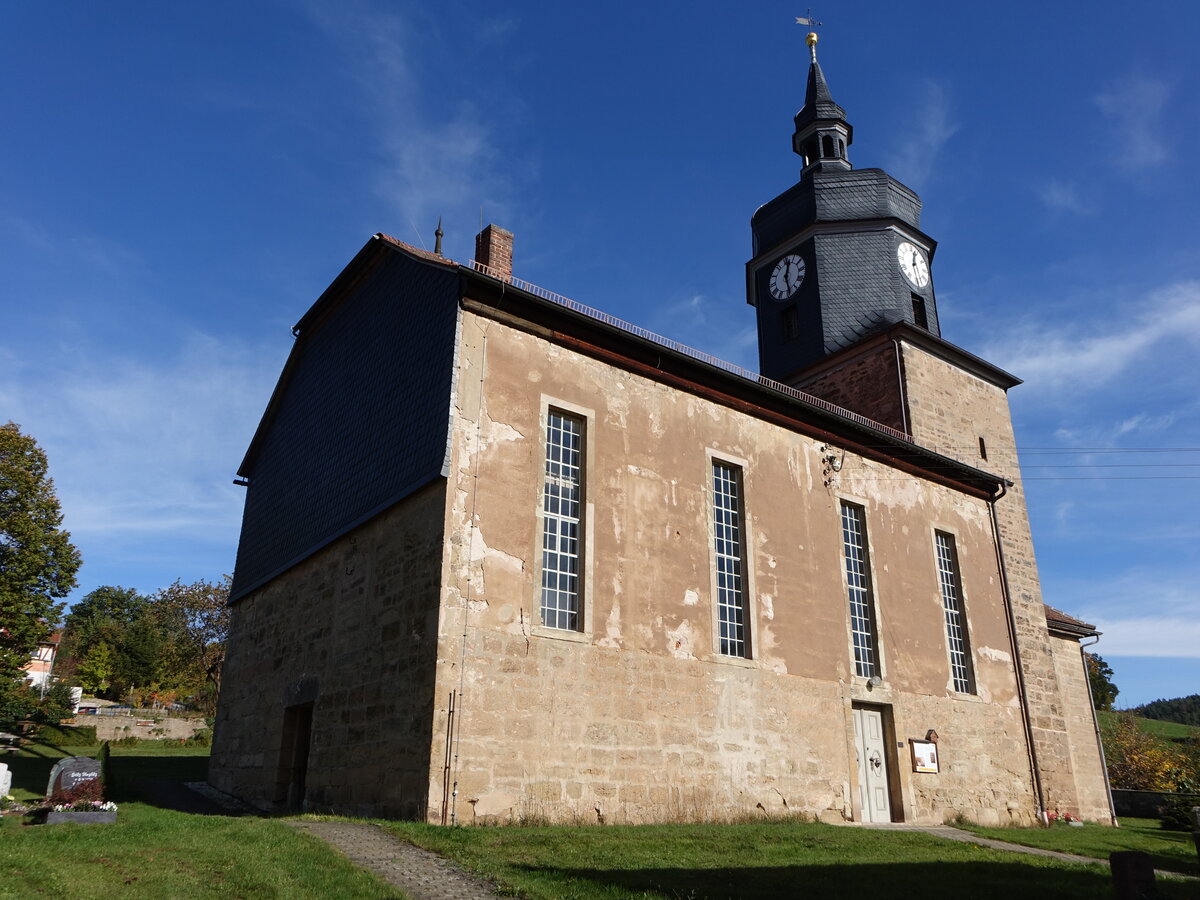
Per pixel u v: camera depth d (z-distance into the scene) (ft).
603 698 45.09
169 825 34.42
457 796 38.81
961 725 65.72
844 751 55.93
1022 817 67.21
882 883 31.73
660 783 45.91
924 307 91.15
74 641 236.02
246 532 73.56
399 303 54.90
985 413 86.58
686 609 50.57
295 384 71.56
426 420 46.44
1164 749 137.69
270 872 26.96
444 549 41.96
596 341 51.75
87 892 23.48
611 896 26.04
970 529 75.15
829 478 63.21
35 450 120.26
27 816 36.91
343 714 47.62
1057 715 75.10
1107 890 32.94
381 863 29.86
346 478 55.31
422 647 41.55
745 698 51.49
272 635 61.26
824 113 99.04
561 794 42.04
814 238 92.38
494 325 47.78
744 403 58.90
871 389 83.46
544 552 46.24
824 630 58.13
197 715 162.71
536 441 47.29
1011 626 74.69
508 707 41.60
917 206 95.76
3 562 112.57
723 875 30.55
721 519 55.83
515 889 26.73
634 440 51.75
